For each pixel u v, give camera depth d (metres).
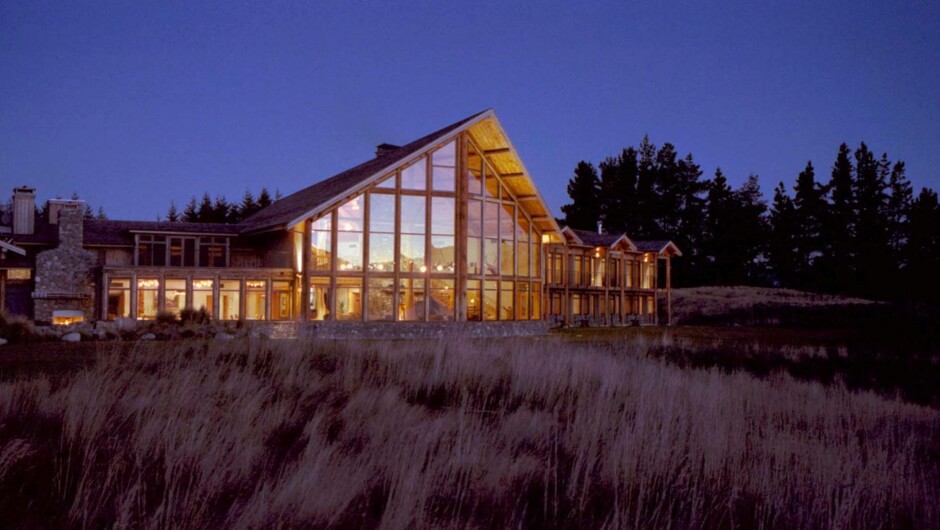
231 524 7.92
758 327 55.81
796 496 10.20
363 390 13.77
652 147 100.62
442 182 37.31
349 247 35.62
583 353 19.59
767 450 11.88
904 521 9.76
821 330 49.78
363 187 35.69
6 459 9.04
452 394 15.02
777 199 95.69
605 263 56.91
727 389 16.67
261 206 87.00
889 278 84.44
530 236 41.06
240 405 12.01
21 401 11.49
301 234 35.66
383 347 18.41
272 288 36.38
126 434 10.43
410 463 9.59
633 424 12.72
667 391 15.46
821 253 94.12
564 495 9.74
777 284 94.19
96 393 11.08
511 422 12.39
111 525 7.80
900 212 91.94
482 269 38.34
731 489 10.09
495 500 9.26
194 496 8.44
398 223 36.41
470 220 38.31
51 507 8.25
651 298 62.16
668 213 98.44
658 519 9.20
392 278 36.16
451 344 18.33
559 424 12.93
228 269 35.03
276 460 10.16
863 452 13.03
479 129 37.62
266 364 16.06
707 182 98.88
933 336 41.50
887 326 51.28
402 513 8.09
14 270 36.53
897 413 17.19
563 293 53.34
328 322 33.72
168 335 25.86
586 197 100.00
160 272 34.16
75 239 36.50
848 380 23.56
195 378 13.19
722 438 11.74
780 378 22.16
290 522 7.90
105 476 8.98
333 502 8.30
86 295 36.31
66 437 10.11
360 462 9.84
